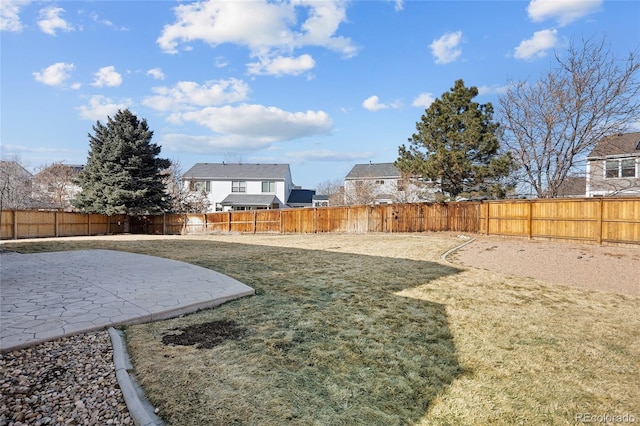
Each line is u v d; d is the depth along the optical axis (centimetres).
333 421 206
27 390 223
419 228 1505
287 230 1873
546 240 1109
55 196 2633
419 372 277
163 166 2270
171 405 213
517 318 423
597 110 1256
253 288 529
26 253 978
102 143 2142
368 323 389
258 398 227
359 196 2675
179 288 513
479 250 976
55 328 331
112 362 270
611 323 412
